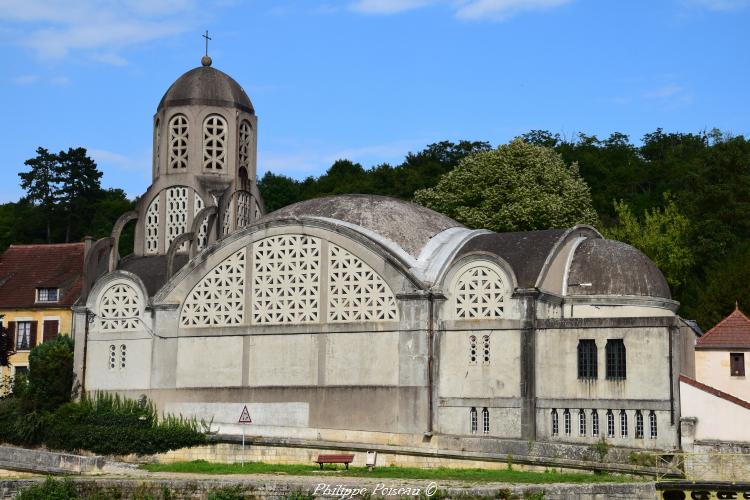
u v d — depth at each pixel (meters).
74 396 65.19
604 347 53.62
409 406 56.94
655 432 51.84
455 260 57.44
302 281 60.53
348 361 58.84
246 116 71.88
